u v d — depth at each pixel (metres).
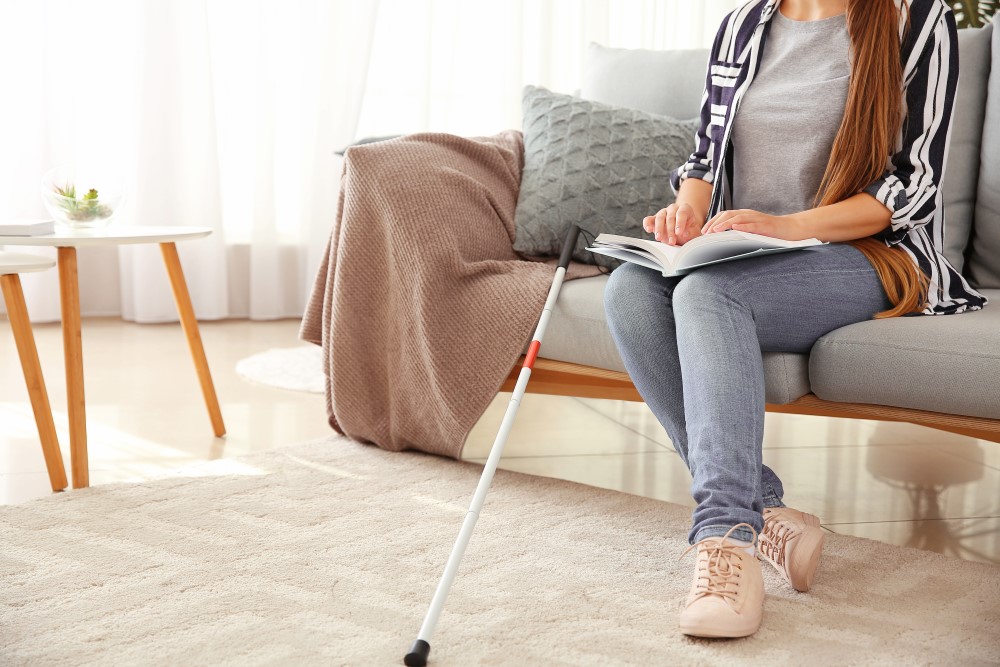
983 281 1.94
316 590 1.38
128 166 3.59
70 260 1.82
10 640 1.21
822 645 1.24
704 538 1.29
